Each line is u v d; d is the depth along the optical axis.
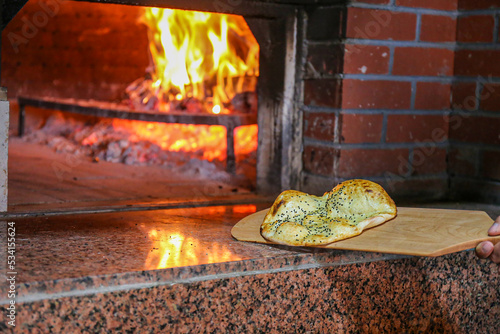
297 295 1.31
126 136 3.21
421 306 1.48
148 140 3.11
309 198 1.43
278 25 2.06
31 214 1.69
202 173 2.59
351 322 1.39
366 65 1.96
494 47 1.99
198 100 3.02
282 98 2.07
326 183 1.99
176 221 1.66
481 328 1.59
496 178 2.00
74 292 1.12
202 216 1.74
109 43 4.15
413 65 2.04
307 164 2.07
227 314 1.25
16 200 1.92
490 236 1.28
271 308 1.29
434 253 1.16
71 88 4.40
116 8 4.07
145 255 1.29
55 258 1.25
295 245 1.29
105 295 1.13
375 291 1.41
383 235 1.29
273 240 1.33
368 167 2.00
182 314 1.20
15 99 4.54
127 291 1.15
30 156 2.99
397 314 1.45
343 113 1.94
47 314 1.09
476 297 1.56
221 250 1.33
